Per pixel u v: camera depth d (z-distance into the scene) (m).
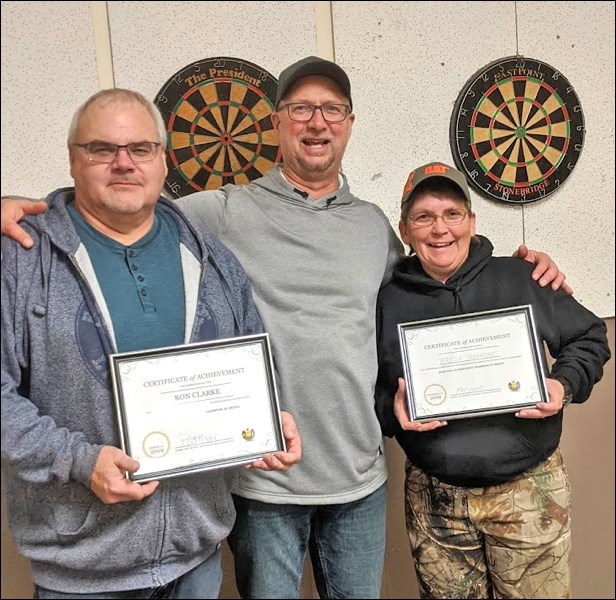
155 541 1.08
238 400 1.09
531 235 1.94
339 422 1.28
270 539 1.32
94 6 1.61
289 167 1.36
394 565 1.92
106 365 1.03
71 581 1.07
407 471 1.44
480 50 1.83
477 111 1.82
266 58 1.70
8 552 1.56
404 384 1.29
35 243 1.05
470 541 1.34
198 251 1.16
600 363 1.35
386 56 1.76
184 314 1.10
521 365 1.27
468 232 1.34
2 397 0.98
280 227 1.30
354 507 1.35
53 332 1.00
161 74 1.65
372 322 1.35
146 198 1.07
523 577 1.32
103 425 1.03
